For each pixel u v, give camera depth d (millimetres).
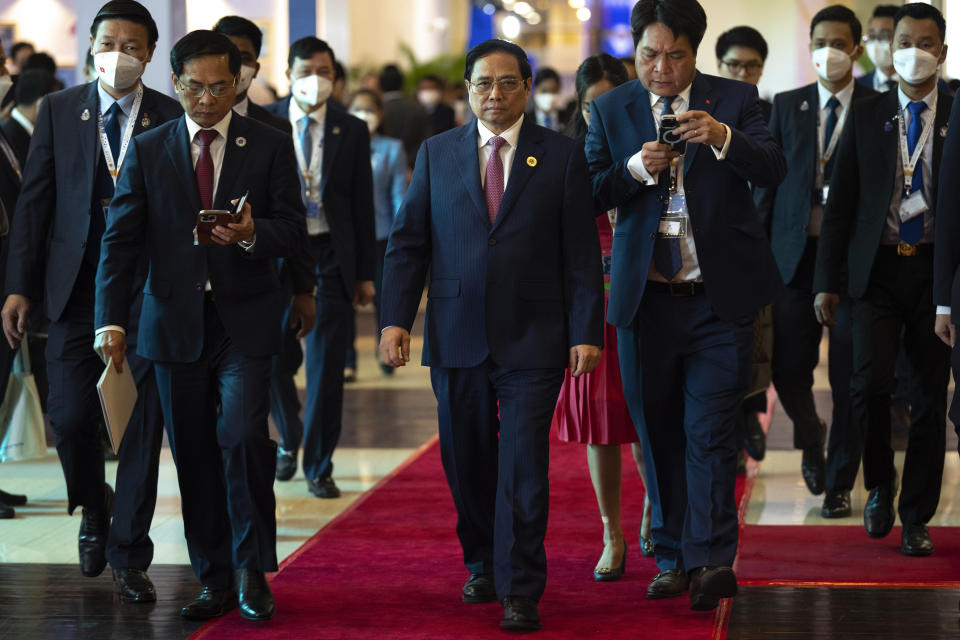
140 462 4938
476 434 4770
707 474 4664
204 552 4828
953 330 4668
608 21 37906
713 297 4703
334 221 6809
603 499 5281
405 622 4684
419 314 15984
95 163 5082
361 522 6316
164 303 4672
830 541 5855
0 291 5840
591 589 5117
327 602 4957
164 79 10391
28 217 5172
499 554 4551
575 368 4562
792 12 27406
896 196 5586
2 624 4719
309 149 6910
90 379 5172
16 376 6426
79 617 4801
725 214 4758
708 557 4543
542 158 4660
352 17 27594
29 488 7176
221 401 4699
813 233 6586
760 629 4574
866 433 5781
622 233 4898
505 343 4582
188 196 4668
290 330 6758
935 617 4688
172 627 4668
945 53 5555
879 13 7488
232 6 17578
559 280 4668
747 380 4770
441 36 33156
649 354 4875
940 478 5559
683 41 4715
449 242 4660
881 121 5633
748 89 4875
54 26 17859
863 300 5703
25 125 6898
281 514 6539
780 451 8086
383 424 9148
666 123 4551
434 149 4773
